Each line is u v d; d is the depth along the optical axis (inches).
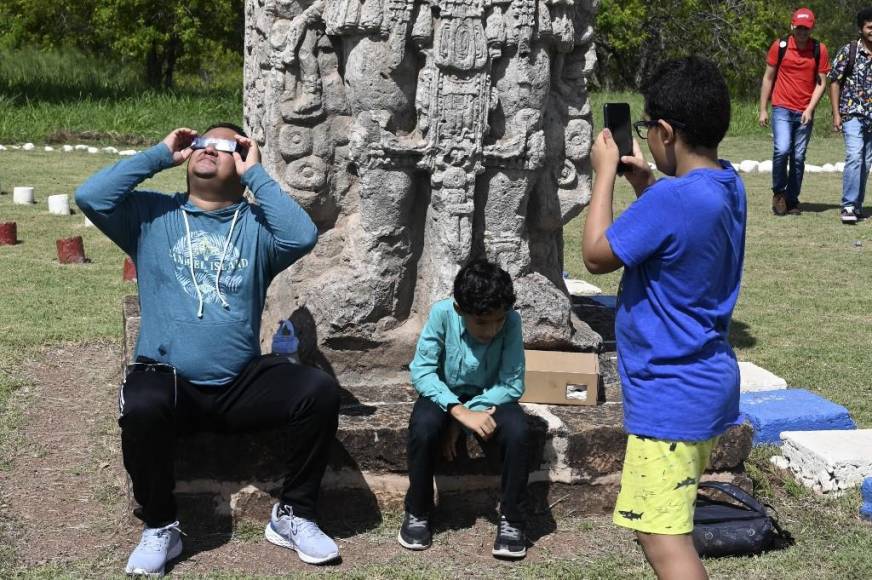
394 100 172.4
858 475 172.2
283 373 146.5
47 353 243.3
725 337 117.1
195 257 147.3
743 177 558.6
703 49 1246.9
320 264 183.5
